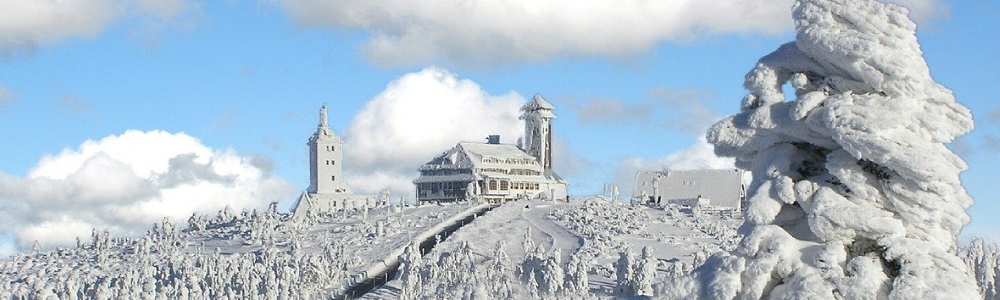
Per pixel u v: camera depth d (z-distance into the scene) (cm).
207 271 12800
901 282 1534
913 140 1549
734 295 1612
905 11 1579
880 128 1544
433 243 16050
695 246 15388
